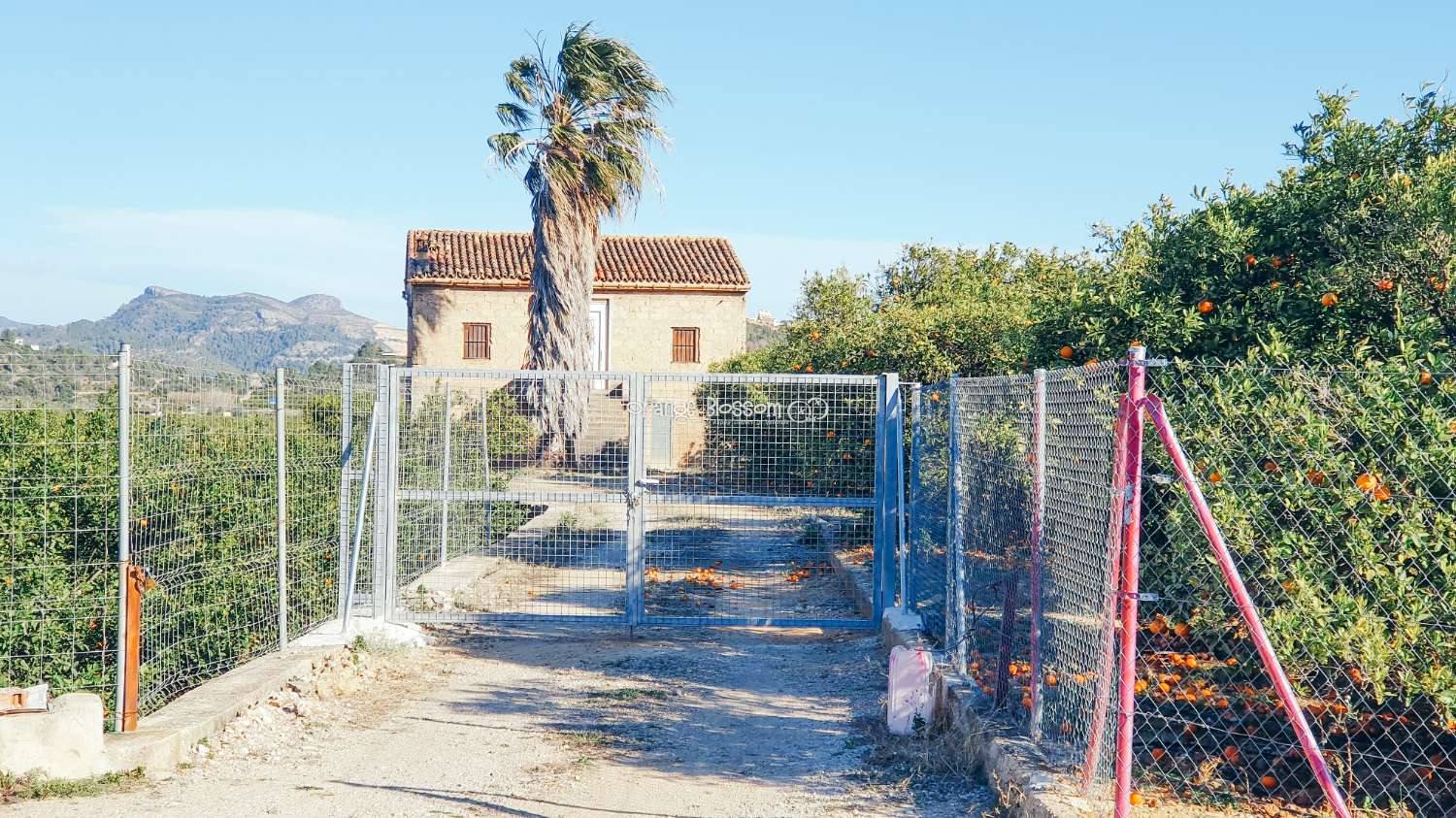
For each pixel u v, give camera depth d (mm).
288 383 8359
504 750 6414
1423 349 5676
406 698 7652
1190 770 5199
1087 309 7527
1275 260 6961
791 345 21422
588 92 23641
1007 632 6086
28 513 6910
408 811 5258
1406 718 5023
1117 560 4414
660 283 31328
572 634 9836
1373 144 7195
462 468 11195
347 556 9148
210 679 7203
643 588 9797
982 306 14016
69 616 6773
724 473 10141
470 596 10758
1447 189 6320
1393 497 4738
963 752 5887
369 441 9078
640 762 6195
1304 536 4871
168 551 6961
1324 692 4980
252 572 7793
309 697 7312
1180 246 7449
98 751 5508
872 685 7855
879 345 14133
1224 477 5020
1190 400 5477
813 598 10805
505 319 31016
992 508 6562
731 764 6168
